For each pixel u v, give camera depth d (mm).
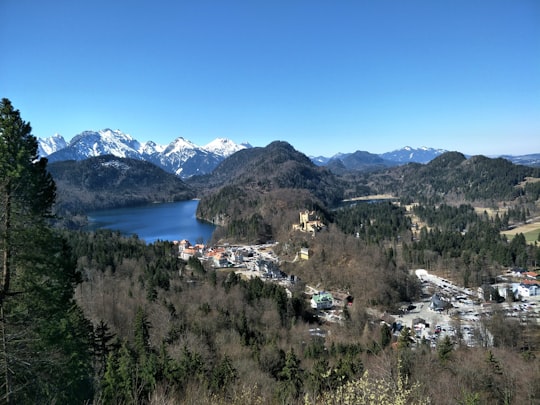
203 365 31141
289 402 18969
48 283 20250
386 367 20000
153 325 52438
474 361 34281
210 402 18250
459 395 23359
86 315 50281
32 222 19547
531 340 60844
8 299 18312
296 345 55125
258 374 32500
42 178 20297
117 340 37219
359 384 12516
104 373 26422
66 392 19750
